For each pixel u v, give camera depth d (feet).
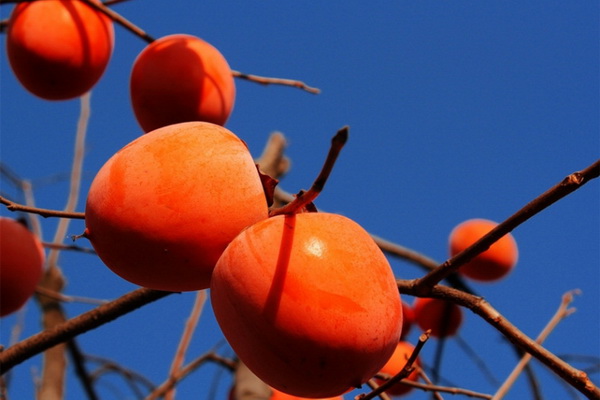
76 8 4.28
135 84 4.16
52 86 4.30
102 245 3.37
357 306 3.27
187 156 3.36
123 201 3.34
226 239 3.35
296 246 3.29
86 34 4.27
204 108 4.14
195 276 3.38
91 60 4.28
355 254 3.30
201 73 4.14
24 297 4.33
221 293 3.31
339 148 3.18
